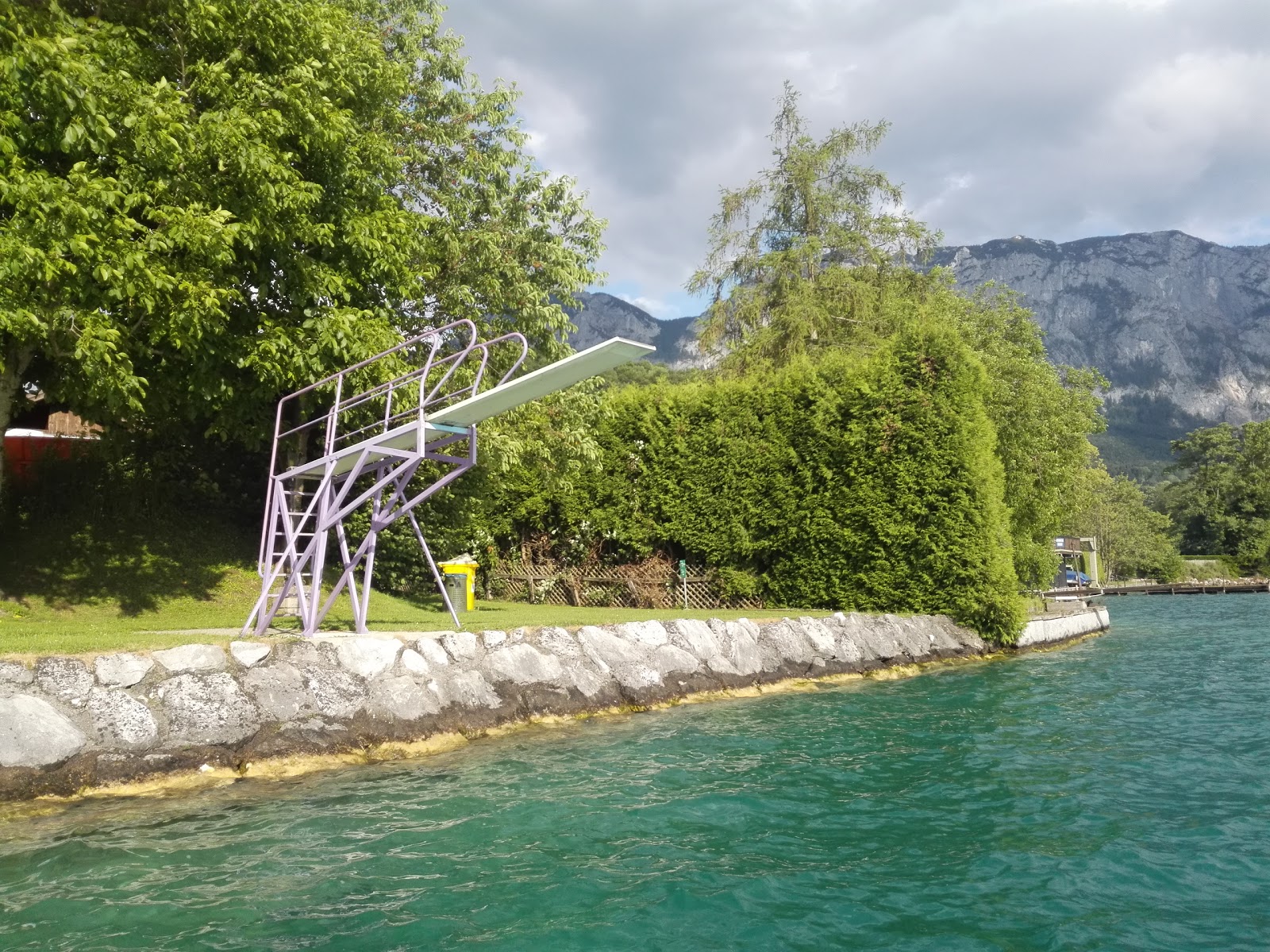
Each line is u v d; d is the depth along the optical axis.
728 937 5.02
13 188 9.59
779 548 20.89
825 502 20.28
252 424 15.55
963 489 19.27
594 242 19.64
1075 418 32.19
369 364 13.80
